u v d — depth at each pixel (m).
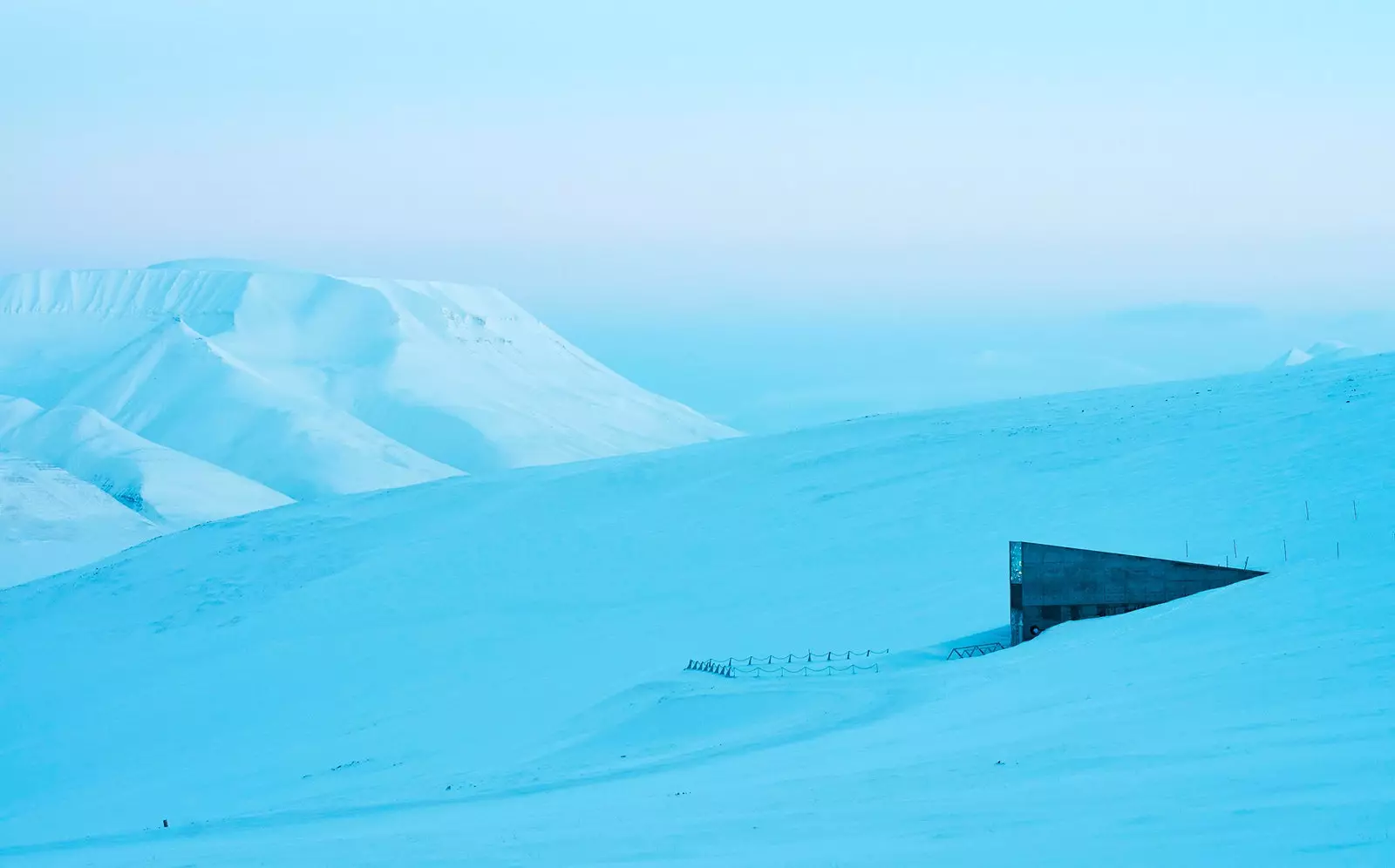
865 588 70.62
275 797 48.22
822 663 53.66
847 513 87.88
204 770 57.69
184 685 74.06
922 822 20.17
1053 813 19.52
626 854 20.20
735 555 83.50
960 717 32.94
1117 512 74.75
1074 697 31.97
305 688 70.00
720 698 44.47
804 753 31.58
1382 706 24.58
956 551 74.81
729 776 29.28
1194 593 49.59
